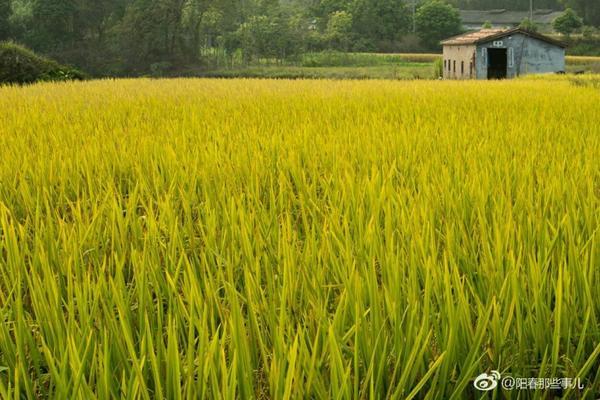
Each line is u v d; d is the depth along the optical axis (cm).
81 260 435
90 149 814
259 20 9431
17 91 2066
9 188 667
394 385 309
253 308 336
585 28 10419
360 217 489
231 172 687
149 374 311
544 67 4738
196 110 1394
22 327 334
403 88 2111
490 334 335
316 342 284
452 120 1095
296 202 596
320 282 386
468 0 17912
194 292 345
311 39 10038
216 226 527
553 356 320
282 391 279
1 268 418
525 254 428
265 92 1950
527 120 1087
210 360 276
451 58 5338
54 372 282
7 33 9238
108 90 2089
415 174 683
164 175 731
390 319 331
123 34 8694
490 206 546
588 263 409
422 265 402
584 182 594
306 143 837
